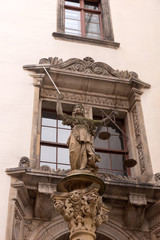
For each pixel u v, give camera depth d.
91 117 10.30
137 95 10.64
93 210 6.46
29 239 7.90
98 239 8.59
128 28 12.36
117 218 8.68
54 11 12.12
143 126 10.06
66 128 10.20
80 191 6.47
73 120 7.45
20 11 11.71
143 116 10.30
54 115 10.35
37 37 11.25
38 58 10.79
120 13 12.71
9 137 8.99
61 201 6.59
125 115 10.76
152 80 11.20
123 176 9.27
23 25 11.41
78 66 10.63
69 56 11.12
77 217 6.39
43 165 8.52
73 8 12.98
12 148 8.83
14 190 7.98
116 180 8.49
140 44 12.02
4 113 9.38
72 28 12.48
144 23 12.61
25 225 8.05
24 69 10.29
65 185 6.62
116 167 9.89
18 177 8.20
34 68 10.27
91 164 6.98
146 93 10.84
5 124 9.18
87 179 6.53
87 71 10.62
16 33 11.13
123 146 10.34
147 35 12.30
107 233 8.43
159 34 12.42
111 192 8.49
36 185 8.18
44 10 12.02
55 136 9.97
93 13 13.09
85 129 7.29
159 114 10.47
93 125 7.51
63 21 12.05
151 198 8.66
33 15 11.76
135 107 10.52
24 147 8.91
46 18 11.84
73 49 11.30
